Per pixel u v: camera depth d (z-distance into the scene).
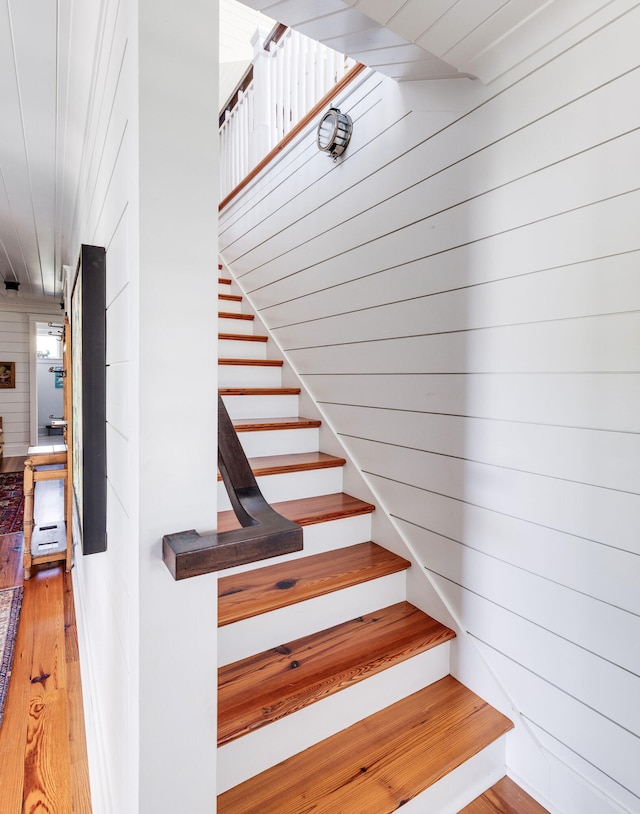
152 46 0.72
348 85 1.96
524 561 1.27
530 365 1.23
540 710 1.25
